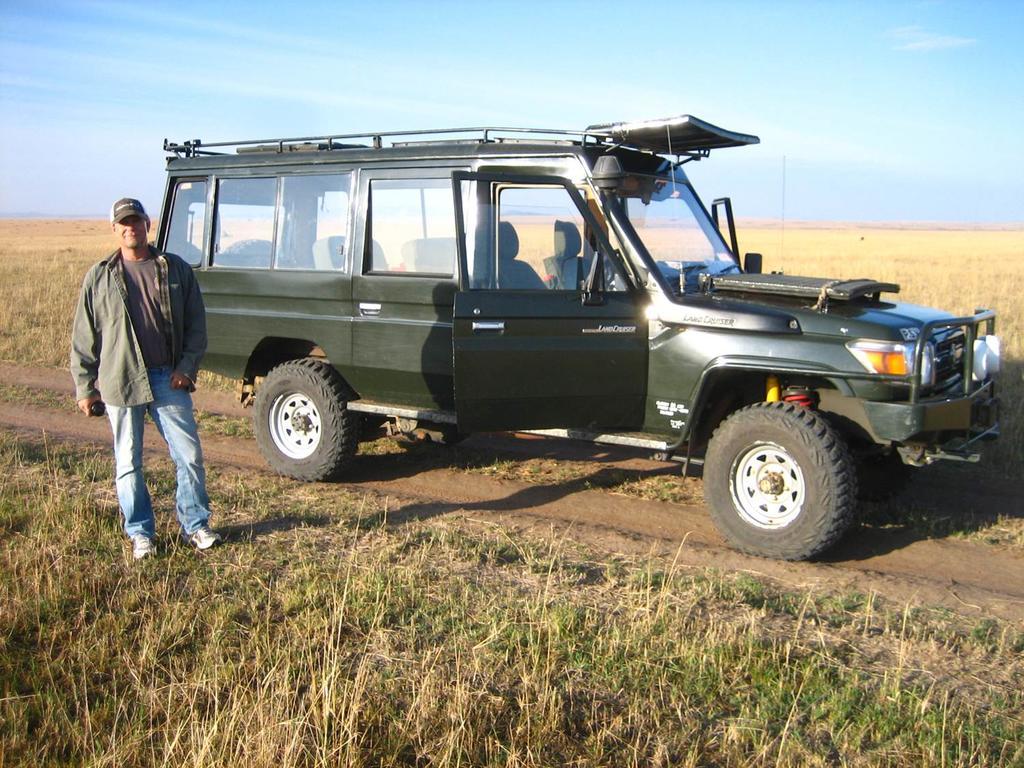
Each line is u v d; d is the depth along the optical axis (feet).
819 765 10.35
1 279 65.77
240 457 24.38
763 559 17.08
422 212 19.83
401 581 15.20
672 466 23.58
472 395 17.92
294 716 10.98
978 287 63.41
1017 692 11.98
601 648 12.82
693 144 20.39
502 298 17.92
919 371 16.08
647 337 18.28
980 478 22.54
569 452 24.95
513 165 19.24
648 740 10.78
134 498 16.19
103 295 15.51
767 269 81.56
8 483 20.44
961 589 15.83
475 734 10.86
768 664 12.51
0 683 11.89
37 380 35.01
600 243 18.07
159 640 12.84
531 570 16.06
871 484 20.42
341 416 21.12
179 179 24.02
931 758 10.37
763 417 16.78
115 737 10.75
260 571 15.69
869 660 12.88
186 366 16.14
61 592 14.34
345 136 21.36
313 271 21.43
